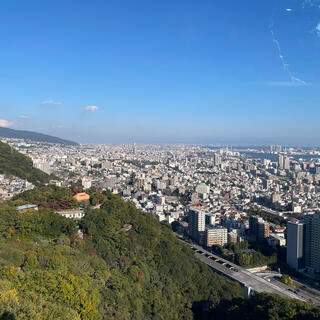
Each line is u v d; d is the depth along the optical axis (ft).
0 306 522.47
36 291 652.48
